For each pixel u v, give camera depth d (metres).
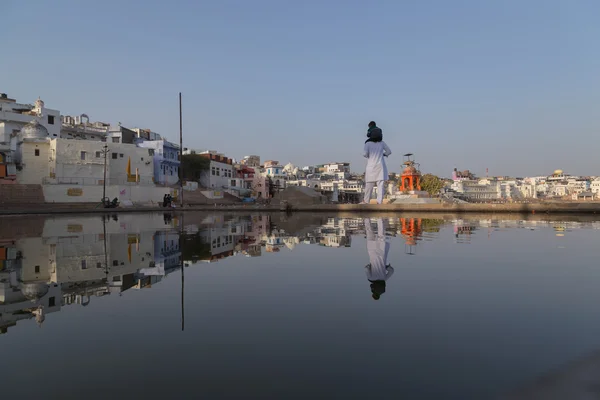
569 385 2.91
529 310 4.95
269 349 3.71
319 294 5.88
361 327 4.32
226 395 2.80
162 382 3.02
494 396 2.76
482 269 7.85
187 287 6.45
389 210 45.56
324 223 23.55
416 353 3.57
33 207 43.41
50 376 3.13
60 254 10.50
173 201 61.16
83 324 4.56
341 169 157.75
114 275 7.57
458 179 163.75
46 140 49.75
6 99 59.38
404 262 8.77
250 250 11.02
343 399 2.72
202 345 3.83
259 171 111.62
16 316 4.91
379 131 49.94
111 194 51.94
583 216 33.47
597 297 5.59
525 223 23.08
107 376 3.14
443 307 5.11
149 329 4.36
